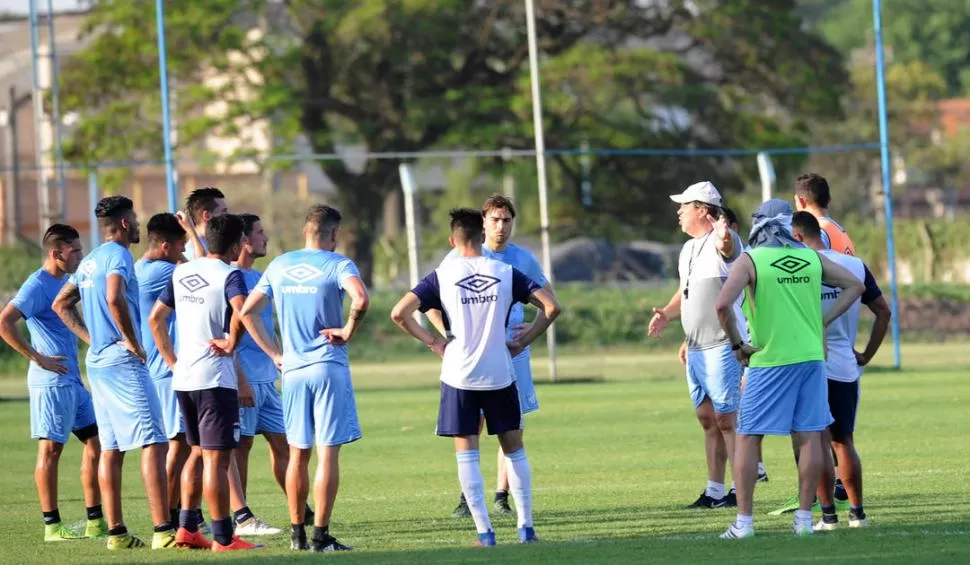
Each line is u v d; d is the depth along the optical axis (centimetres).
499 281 3206
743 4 13612
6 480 4966
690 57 14450
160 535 3412
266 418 3828
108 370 3419
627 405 6894
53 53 10288
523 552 2991
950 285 11638
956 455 4694
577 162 14038
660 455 5056
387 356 10738
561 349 11025
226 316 3334
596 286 12388
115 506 3416
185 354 3325
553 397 7425
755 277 3103
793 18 13925
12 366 10375
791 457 4862
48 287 3638
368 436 5991
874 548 2881
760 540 3048
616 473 4628
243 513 3669
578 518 3706
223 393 3316
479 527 3192
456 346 3203
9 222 16562
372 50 14050
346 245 14575
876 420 5809
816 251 3173
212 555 3203
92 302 3447
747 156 14025
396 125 14288
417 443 5697
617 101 14275
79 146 13750
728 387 3772
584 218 14175
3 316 3569
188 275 3347
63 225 3675
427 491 4381
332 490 3209
